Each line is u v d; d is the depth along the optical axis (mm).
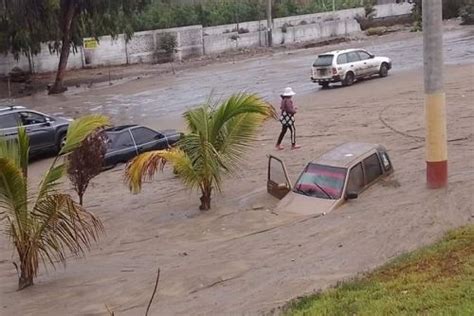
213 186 17391
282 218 14742
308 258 11812
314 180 15727
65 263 13172
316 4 83750
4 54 49125
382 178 16703
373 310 8062
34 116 25062
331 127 25297
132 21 54375
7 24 46375
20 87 47844
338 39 66125
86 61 56562
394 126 24234
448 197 14656
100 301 11078
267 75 44156
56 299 11461
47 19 45281
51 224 12188
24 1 44094
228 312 9594
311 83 38719
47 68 54062
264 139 24219
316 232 13336
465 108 25828
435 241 11531
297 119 27500
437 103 15523
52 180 12227
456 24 69062
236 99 15812
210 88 40562
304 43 66125
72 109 37062
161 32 59938
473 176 16438
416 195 15164
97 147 16500
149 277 11953
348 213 14344
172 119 31250
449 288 8484
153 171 15477
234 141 16250
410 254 10852
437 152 15508
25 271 12266
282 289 10312
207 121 15719
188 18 69875
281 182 16562
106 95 41844
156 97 39031
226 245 13430
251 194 17328
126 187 19453
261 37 66250
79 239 14625
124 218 16344
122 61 58344
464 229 11742
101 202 18047
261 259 12180
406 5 80812
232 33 65812
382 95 31172
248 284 10836
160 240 14375
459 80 32781
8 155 12039
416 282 9023
